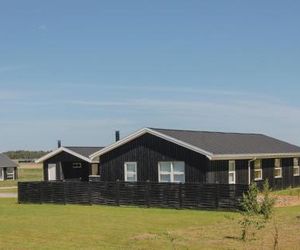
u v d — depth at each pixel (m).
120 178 37.75
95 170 49.06
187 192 28.89
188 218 24.39
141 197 30.59
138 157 37.00
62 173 49.12
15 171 77.69
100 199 32.09
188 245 16.86
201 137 38.25
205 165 34.00
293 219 22.67
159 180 35.88
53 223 23.08
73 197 32.97
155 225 22.02
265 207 19.17
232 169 36.44
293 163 44.66
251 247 16.44
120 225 22.14
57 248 16.86
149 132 36.22
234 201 27.17
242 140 42.16
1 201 36.28
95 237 18.97
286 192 38.22
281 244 16.89
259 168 39.59
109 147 38.03
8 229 21.27
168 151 35.59
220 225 21.70
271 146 43.22
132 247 16.83
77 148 49.53
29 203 34.03
